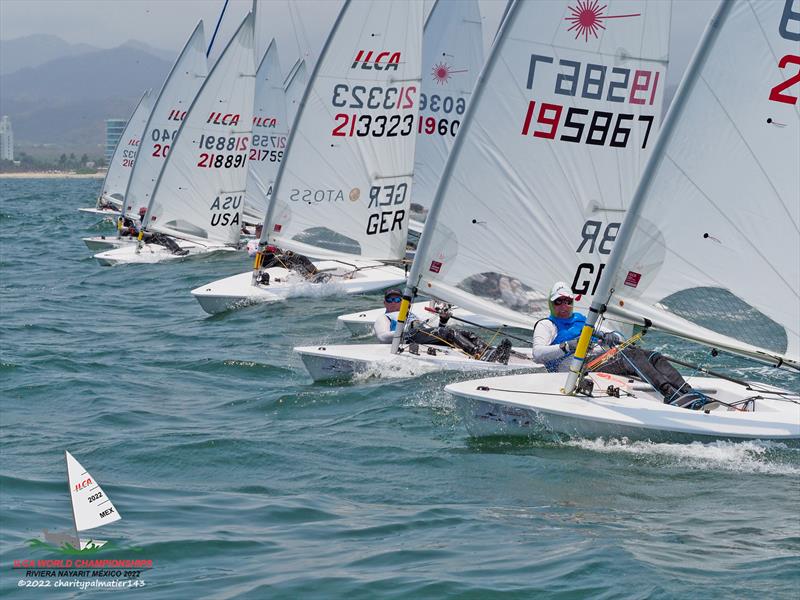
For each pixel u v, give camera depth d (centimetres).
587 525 2747
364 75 7131
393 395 4531
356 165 7262
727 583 2277
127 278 10075
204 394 4831
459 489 3147
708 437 3516
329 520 2848
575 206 4516
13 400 4725
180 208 11325
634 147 4506
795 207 3538
